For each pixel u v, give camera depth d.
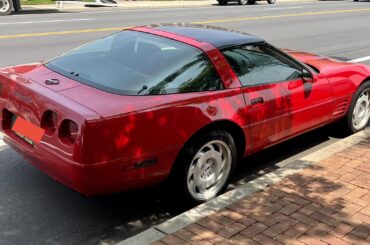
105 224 4.09
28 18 17.59
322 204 4.06
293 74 5.03
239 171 5.16
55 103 3.70
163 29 4.83
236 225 3.73
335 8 27.14
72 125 3.56
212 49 4.40
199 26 5.09
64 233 3.93
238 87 4.42
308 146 5.87
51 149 3.69
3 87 4.38
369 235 3.62
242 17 20.28
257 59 4.75
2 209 4.22
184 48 4.37
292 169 4.73
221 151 4.37
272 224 3.75
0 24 15.36
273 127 4.78
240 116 4.37
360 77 5.85
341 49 12.74
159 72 4.12
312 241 3.53
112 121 3.53
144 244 3.54
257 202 4.08
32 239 3.82
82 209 4.29
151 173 3.84
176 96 3.98
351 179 4.54
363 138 5.62
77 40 12.70
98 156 3.50
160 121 3.79
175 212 4.31
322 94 5.30
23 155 4.14
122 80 4.05
